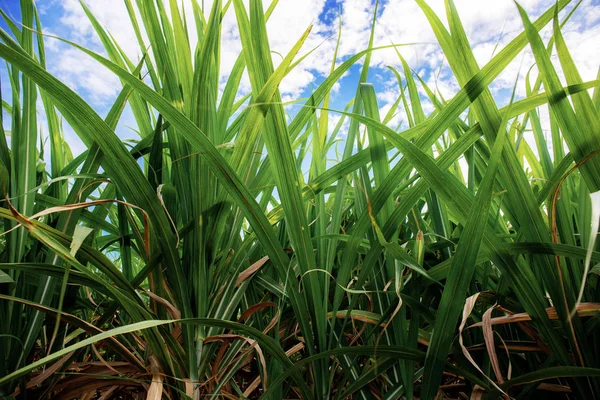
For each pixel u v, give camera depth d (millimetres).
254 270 957
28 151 842
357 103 1007
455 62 780
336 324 1027
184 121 705
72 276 749
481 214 705
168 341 773
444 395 983
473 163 961
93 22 999
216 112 954
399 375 888
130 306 713
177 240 818
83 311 1157
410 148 742
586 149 728
